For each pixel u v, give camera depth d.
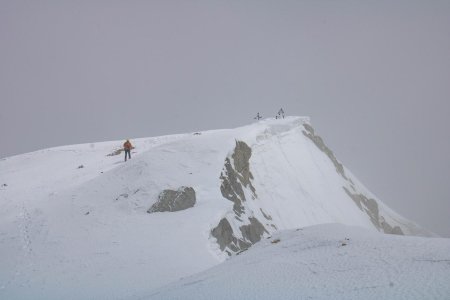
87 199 42.41
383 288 14.33
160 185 41.22
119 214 38.09
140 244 31.09
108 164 62.06
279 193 54.03
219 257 30.41
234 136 52.78
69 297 22.98
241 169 49.84
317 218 55.28
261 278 17.58
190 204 37.75
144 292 21.58
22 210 43.91
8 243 34.78
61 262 29.27
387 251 17.41
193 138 52.38
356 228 22.05
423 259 15.92
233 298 16.03
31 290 24.70
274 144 62.59
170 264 27.19
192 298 17.16
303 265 17.97
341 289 14.91
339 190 67.81
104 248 31.03
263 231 41.81
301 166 64.12
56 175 59.84
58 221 38.22
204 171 43.66
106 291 23.34
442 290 13.30
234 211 39.72
